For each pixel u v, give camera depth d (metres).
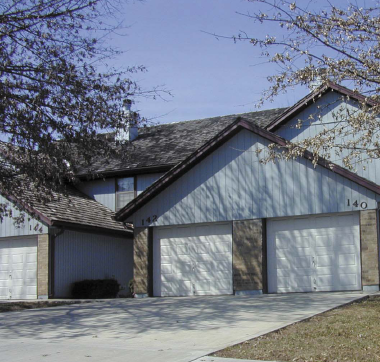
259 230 19.27
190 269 20.58
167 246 21.12
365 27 12.78
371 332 10.50
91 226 22.80
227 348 9.66
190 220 20.52
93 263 23.92
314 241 18.64
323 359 8.69
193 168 20.72
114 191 26.09
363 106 12.75
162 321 13.37
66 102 16.36
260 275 19.02
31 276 22.44
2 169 17.72
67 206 23.55
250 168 19.70
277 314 13.36
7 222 23.03
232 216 19.80
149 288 21.03
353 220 18.12
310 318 12.36
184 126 28.28
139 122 17.53
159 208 21.16
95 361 9.25
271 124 20.84
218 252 20.19
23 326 13.48
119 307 16.75
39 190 18.08
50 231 21.92
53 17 16.27
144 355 9.54
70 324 13.53
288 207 18.92
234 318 13.19
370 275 17.44
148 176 25.38
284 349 9.40
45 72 16.22
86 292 22.44
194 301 17.53
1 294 23.08
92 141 16.89
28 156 16.98
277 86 13.34
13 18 15.77
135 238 21.42
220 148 20.31
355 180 17.73
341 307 14.05
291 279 18.81
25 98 16.22
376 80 12.68
